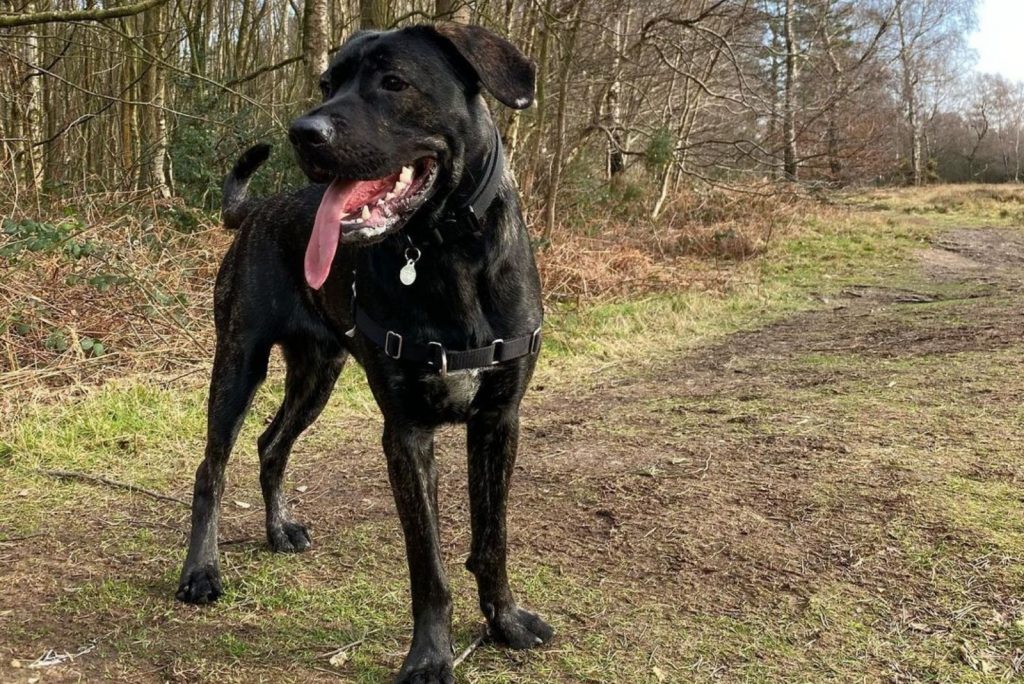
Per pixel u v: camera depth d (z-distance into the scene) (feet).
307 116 7.61
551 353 22.74
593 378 20.71
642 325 25.67
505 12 33.27
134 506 12.68
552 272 28.94
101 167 44.01
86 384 17.79
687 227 42.91
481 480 8.80
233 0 56.95
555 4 33.76
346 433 16.39
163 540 11.49
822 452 13.58
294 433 11.44
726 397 17.80
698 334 25.50
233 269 11.07
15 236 20.70
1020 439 13.47
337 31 37.58
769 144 54.13
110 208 27.20
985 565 9.71
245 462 14.74
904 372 18.47
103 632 9.09
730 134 55.62
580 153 44.45
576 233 38.65
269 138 34.50
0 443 14.69
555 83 40.68
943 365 18.69
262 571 10.58
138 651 8.73
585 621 9.15
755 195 47.70
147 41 35.94
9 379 17.24
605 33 39.50
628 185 47.78
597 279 29.89
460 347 8.27
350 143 7.56
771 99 50.08
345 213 7.85
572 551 10.80
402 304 8.18
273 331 10.78
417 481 8.43
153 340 20.18
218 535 11.44
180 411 16.70
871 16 68.80
